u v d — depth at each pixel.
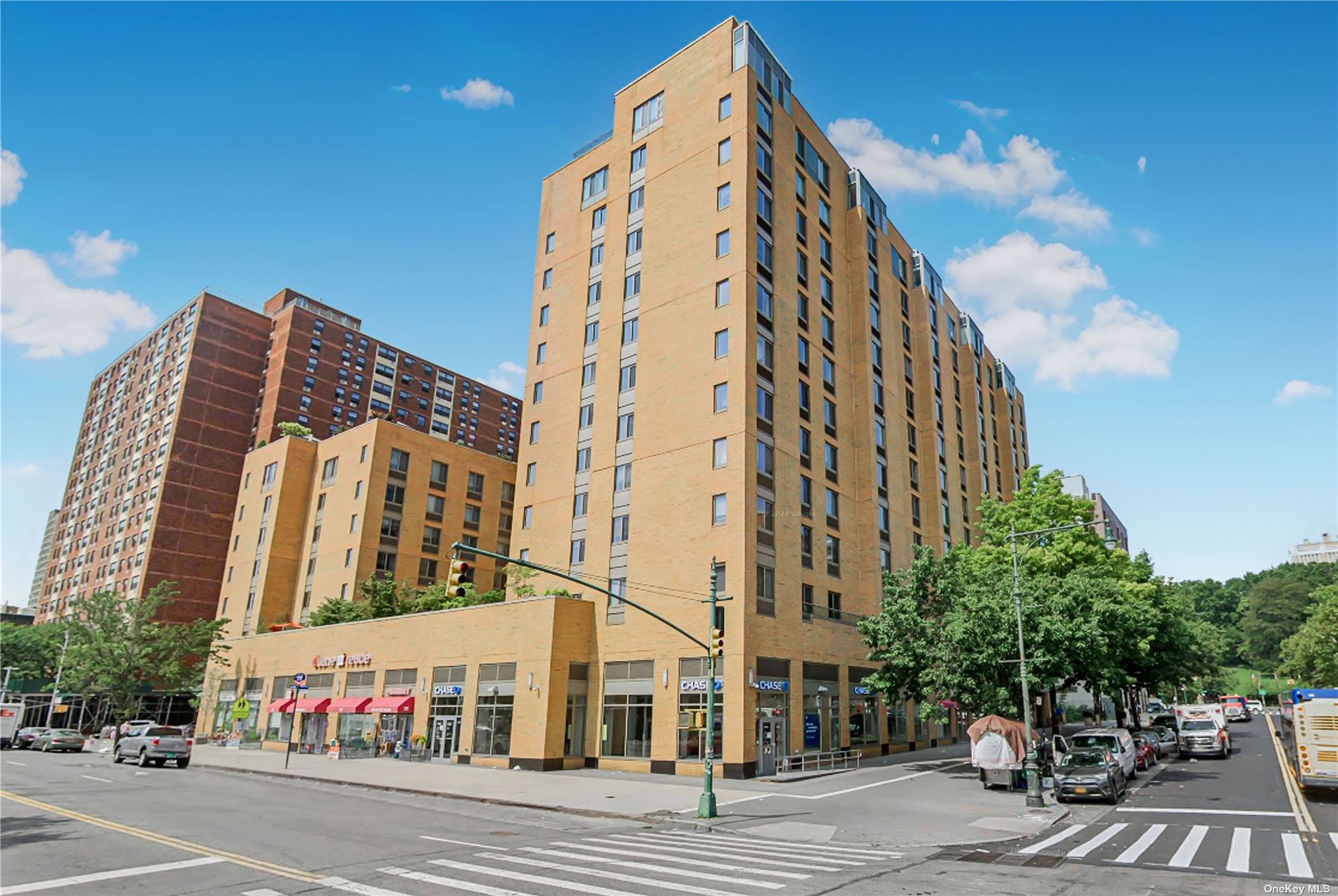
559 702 37.53
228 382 93.88
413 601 56.66
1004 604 31.45
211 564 85.94
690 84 45.75
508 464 75.88
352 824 19.31
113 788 27.17
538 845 16.66
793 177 46.81
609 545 41.34
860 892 11.89
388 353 112.12
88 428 111.25
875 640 35.81
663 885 12.17
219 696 62.72
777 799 26.17
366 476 64.94
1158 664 46.84
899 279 59.88
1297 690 26.12
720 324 39.94
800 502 41.09
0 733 60.31
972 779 31.33
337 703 48.78
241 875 12.70
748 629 34.84
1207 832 18.62
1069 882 12.93
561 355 48.47
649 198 46.03
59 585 102.44
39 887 11.79
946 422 62.97
